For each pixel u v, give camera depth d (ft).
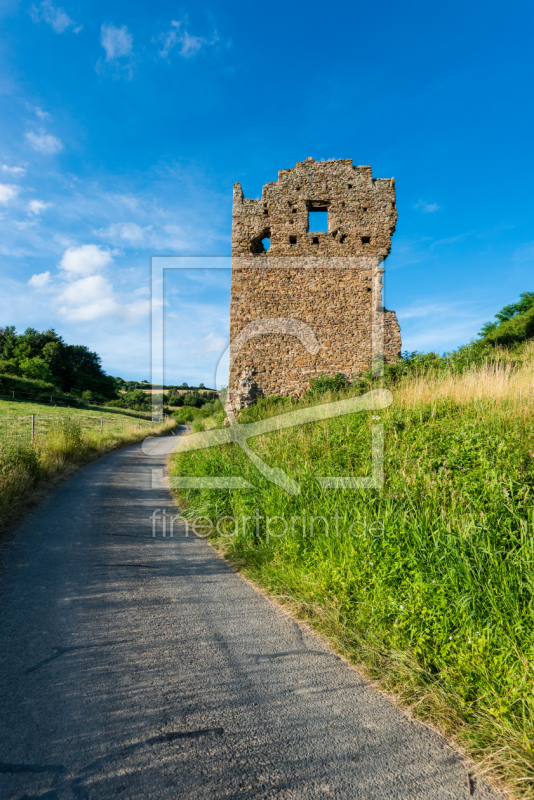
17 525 17.78
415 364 43.16
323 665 8.48
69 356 236.22
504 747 6.14
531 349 42.16
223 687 7.63
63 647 8.71
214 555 15.31
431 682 7.80
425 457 15.02
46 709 6.77
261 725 6.66
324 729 6.64
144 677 7.80
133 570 13.43
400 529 10.77
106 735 6.25
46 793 5.16
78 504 22.65
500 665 7.21
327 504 14.39
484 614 8.09
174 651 8.78
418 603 8.72
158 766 5.70
